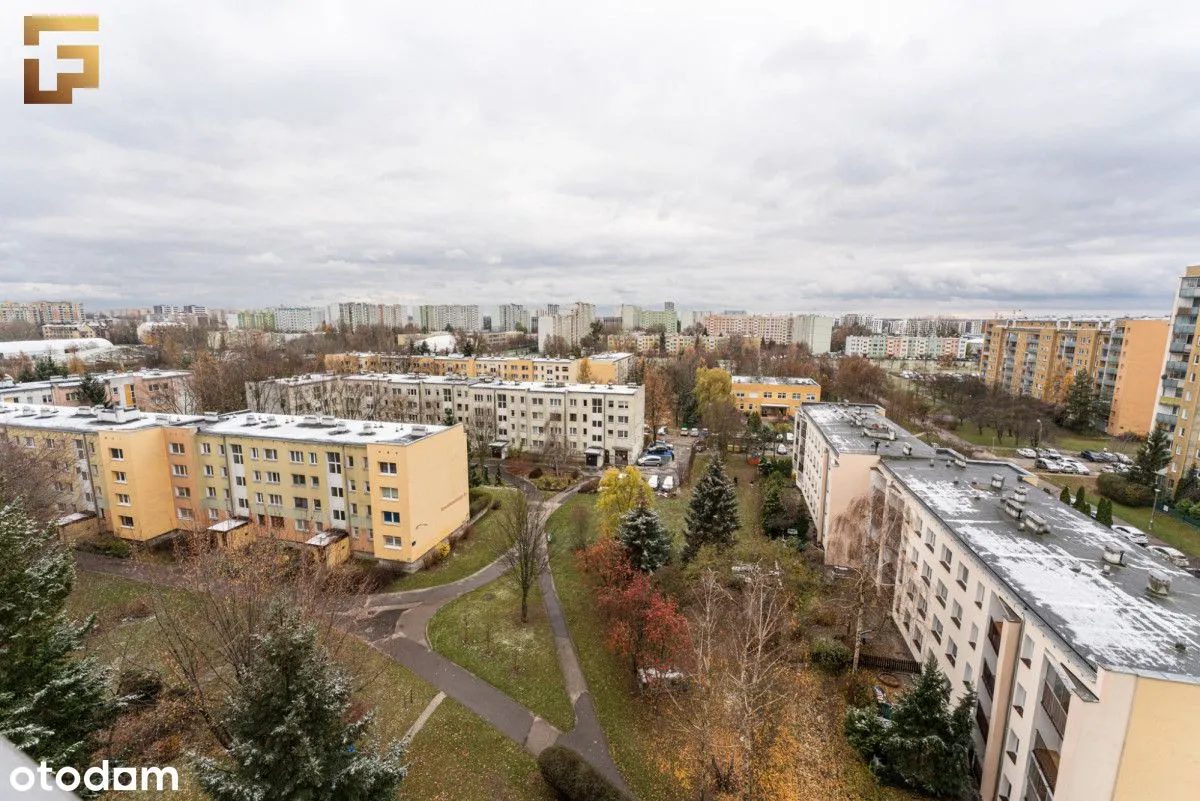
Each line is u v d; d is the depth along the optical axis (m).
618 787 24.97
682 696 30.38
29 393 74.88
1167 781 17.98
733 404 89.81
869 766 25.94
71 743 19.28
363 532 44.16
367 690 29.89
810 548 47.50
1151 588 23.12
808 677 32.03
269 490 46.06
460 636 35.31
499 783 25.22
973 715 25.12
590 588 41.59
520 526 38.41
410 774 25.33
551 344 179.12
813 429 56.44
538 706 29.92
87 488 47.16
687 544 43.53
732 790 24.81
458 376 97.25
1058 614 21.42
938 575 30.66
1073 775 18.58
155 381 89.12
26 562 19.86
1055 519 30.92
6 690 17.80
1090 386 95.44
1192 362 62.28
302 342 178.12
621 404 77.31
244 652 23.38
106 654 30.34
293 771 15.89
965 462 40.88
